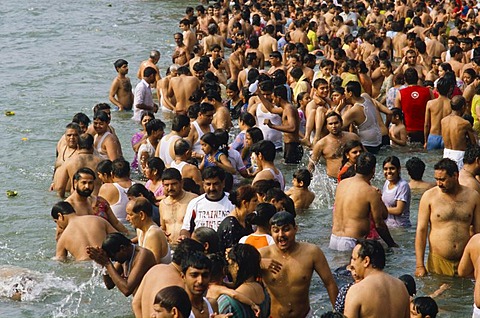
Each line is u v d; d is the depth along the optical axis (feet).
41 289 33.35
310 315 28.19
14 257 36.91
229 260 25.62
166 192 36.29
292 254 27.45
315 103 51.65
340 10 101.24
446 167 32.35
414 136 54.44
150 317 22.88
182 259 24.79
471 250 29.14
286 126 50.01
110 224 36.88
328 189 45.27
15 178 49.01
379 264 25.13
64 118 63.16
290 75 62.13
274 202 31.76
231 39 94.63
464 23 86.28
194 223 33.58
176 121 44.06
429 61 67.97
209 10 100.32
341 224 35.73
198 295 24.08
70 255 35.99
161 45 97.19
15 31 106.01
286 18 102.99
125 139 57.21
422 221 33.30
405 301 25.03
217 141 42.83
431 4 107.14
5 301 32.63
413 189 42.55
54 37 101.86
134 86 76.13
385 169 38.50
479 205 32.89
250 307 24.97
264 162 39.32
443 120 47.03
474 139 46.60
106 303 32.37
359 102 51.31
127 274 29.22
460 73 64.34
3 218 42.27
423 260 33.35
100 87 74.43
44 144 56.18
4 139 57.21
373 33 77.71
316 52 91.09
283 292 27.45
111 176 40.78
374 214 35.22
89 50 93.09
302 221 40.91
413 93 53.83
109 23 113.29
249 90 59.41
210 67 70.95
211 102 51.96
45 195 45.96
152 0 135.85
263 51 79.51
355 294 24.73
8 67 83.15
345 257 35.37
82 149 44.98
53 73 80.18
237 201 31.63
